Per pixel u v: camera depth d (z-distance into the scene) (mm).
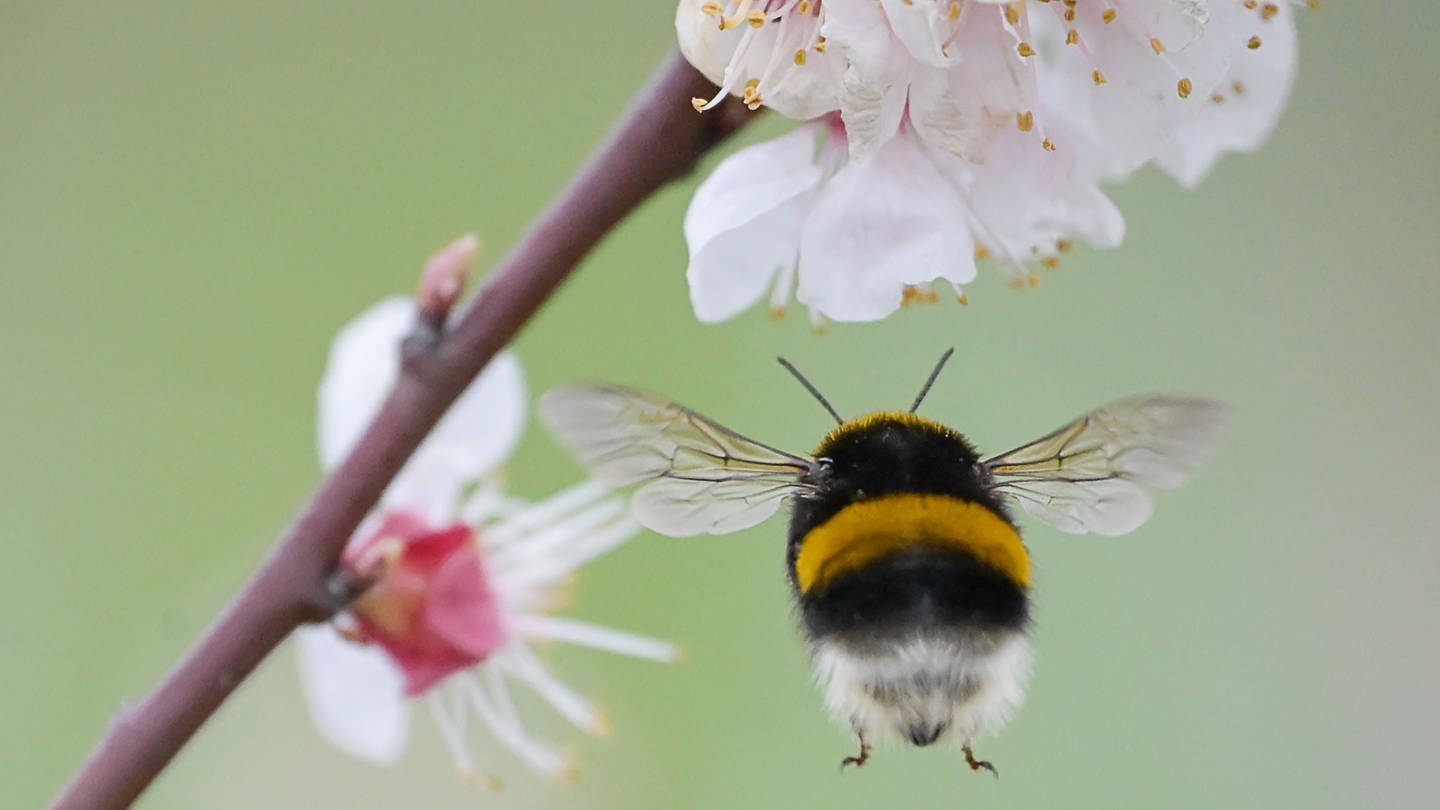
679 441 279
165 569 378
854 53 265
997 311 384
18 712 370
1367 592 384
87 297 400
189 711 276
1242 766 372
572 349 376
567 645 332
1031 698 371
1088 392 383
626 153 272
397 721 296
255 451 388
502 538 295
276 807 352
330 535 277
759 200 273
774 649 357
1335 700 378
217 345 398
